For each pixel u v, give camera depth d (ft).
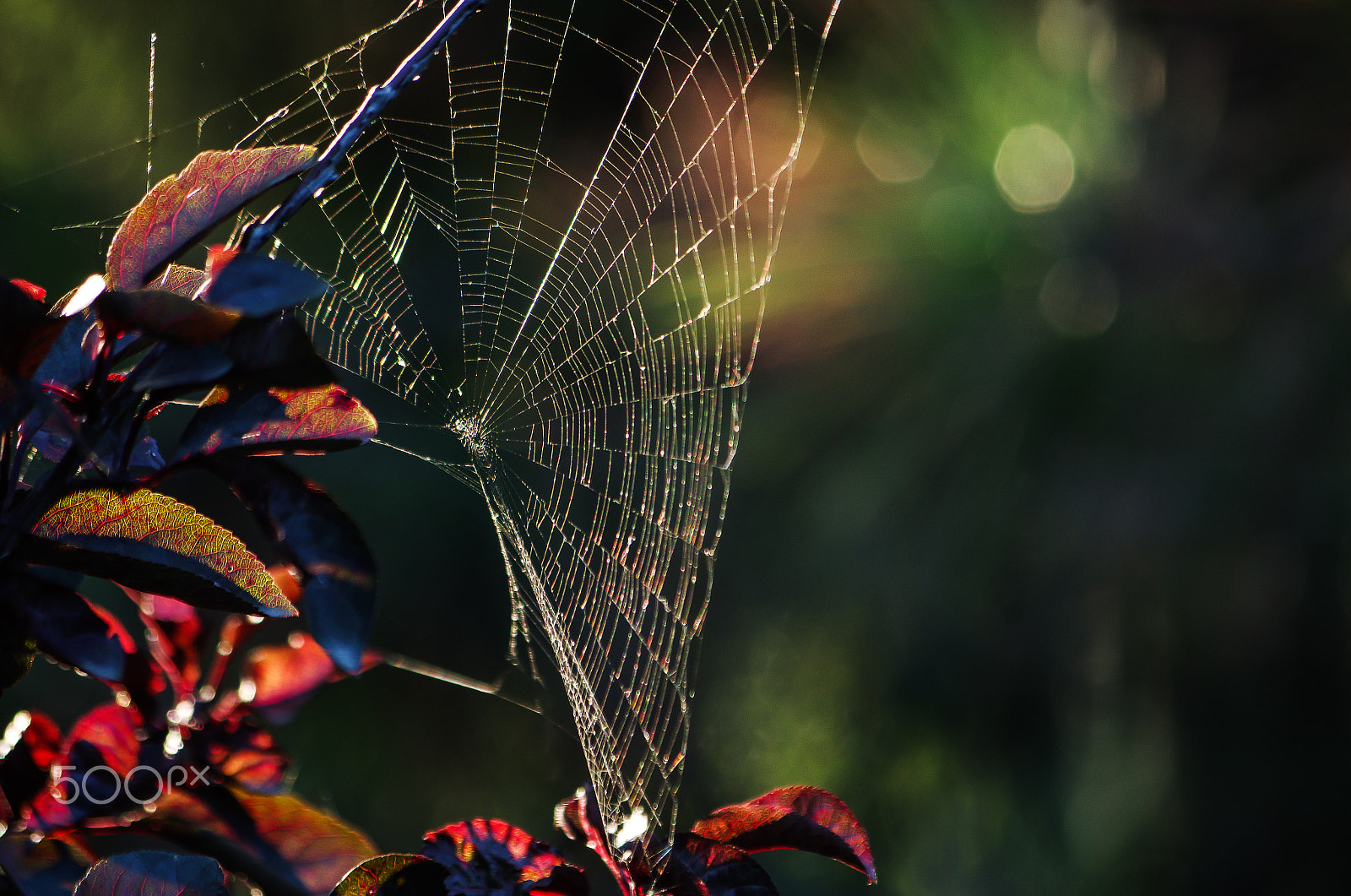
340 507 3.41
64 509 3.31
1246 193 7.61
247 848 3.50
